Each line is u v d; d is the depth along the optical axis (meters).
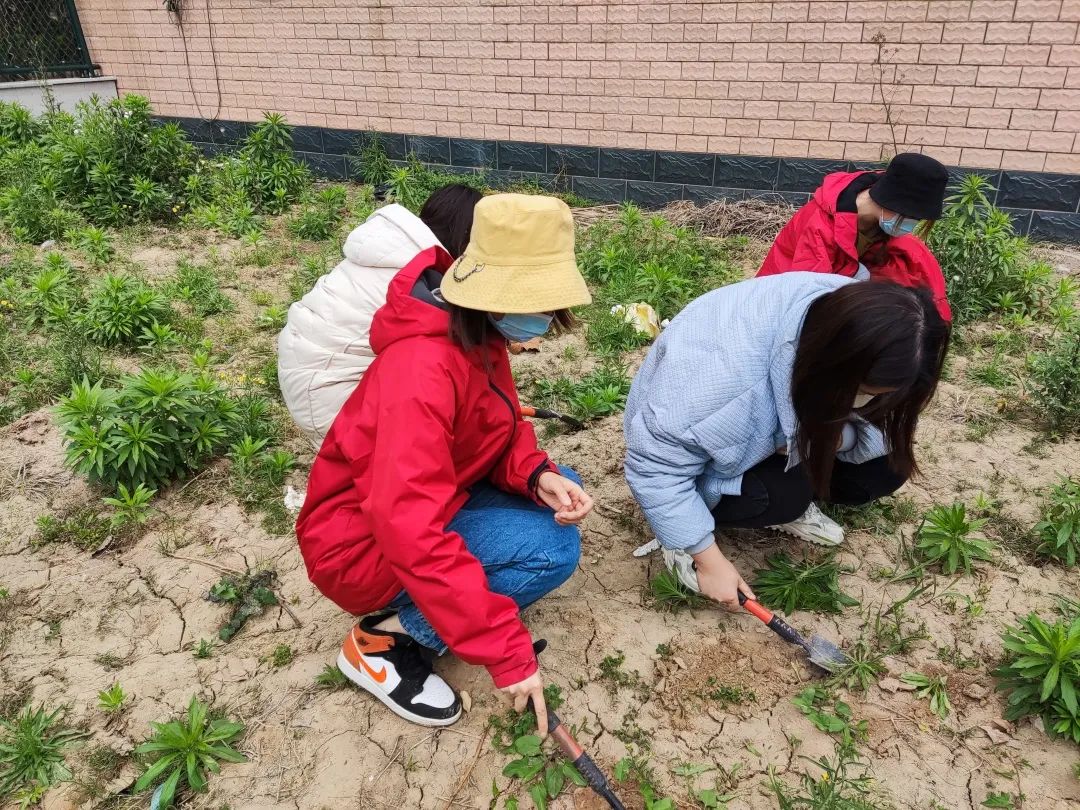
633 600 2.82
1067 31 5.86
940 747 2.31
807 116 6.84
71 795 2.18
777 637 2.66
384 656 2.35
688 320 2.43
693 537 2.38
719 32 6.89
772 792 2.19
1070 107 6.02
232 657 2.61
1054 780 2.21
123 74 9.98
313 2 8.51
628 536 3.13
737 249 6.51
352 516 2.11
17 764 2.23
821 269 3.49
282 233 6.95
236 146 9.66
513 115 8.02
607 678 2.52
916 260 3.67
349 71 8.63
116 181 7.02
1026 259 5.82
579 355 4.66
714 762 2.27
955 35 6.16
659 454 2.33
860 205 3.46
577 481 2.63
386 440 1.84
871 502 3.03
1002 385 4.19
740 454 2.36
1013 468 3.51
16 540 3.15
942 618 2.73
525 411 3.68
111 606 2.82
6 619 2.78
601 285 5.74
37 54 9.66
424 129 8.52
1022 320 4.80
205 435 3.50
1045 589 2.85
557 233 1.80
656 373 2.44
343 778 2.22
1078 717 2.29
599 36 7.37
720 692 2.47
